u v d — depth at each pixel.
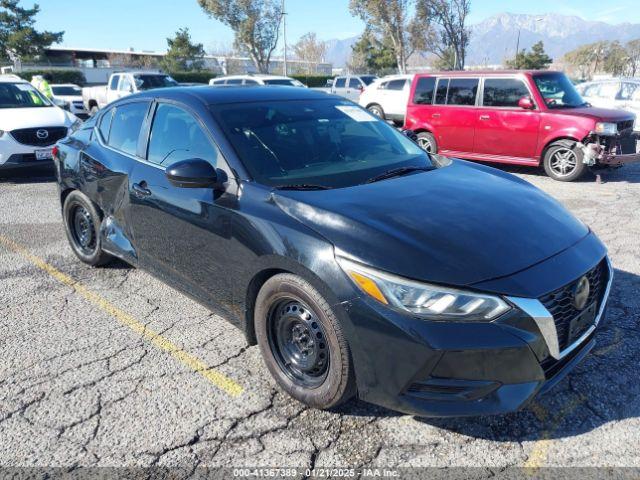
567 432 2.67
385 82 16.33
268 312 2.89
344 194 2.93
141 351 3.51
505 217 2.80
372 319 2.37
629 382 3.05
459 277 2.34
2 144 8.48
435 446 2.59
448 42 38.91
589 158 8.38
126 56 55.22
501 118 9.30
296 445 2.62
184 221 3.36
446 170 3.56
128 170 3.94
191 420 2.81
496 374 2.31
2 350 3.54
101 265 4.95
